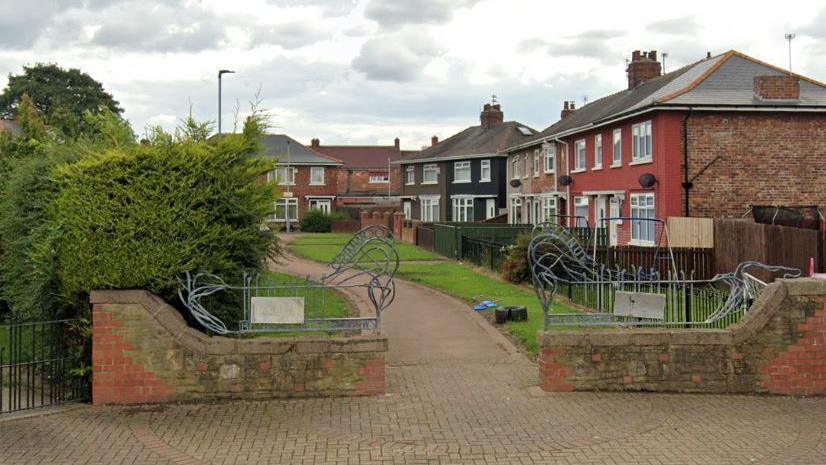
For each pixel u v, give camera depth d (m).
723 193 25.56
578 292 17.41
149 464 7.41
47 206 10.17
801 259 17.66
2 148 18.77
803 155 25.84
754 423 8.61
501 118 59.00
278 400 9.54
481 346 12.94
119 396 9.39
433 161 58.41
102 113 12.44
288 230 57.16
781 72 27.14
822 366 9.75
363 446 7.87
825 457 7.52
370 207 67.44
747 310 10.38
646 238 26.92
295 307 9.82
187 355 9.45
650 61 35.44
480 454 7.63
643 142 27.41
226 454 7.67
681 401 9.45
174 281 9.68
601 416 8.84
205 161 9.92
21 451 7.77
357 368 9.70
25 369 11.18
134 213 9.52
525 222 44.81
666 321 10.84
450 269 26.69
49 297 10.23
